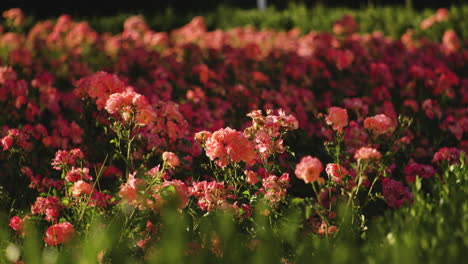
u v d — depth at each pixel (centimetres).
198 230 331
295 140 456
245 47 762
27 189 417
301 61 743
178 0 1856
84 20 1263
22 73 687
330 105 606
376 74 701
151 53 757
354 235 326
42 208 347
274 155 365
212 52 791
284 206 350
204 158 426
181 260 283
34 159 456
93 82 425
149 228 317
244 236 323
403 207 320
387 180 371
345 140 466
